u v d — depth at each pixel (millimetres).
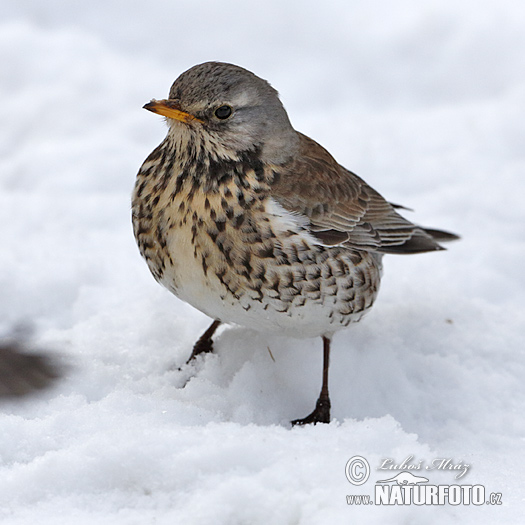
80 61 20516
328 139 18406
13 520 7461
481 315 12703
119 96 19453
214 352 11453
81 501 7746
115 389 10375
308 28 22516
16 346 11312
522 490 8578
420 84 20766
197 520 7316
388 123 19141
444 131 18781
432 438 10430
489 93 20312
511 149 18125
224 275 9852
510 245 15180
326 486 7656
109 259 14172
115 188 16609
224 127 9922
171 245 9961
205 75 9906
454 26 22047
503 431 10633
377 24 22547
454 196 16500
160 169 10211
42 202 15875
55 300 13125
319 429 8820
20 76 19844
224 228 9734
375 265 11133
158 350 11594
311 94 20453
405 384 11305
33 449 8633
